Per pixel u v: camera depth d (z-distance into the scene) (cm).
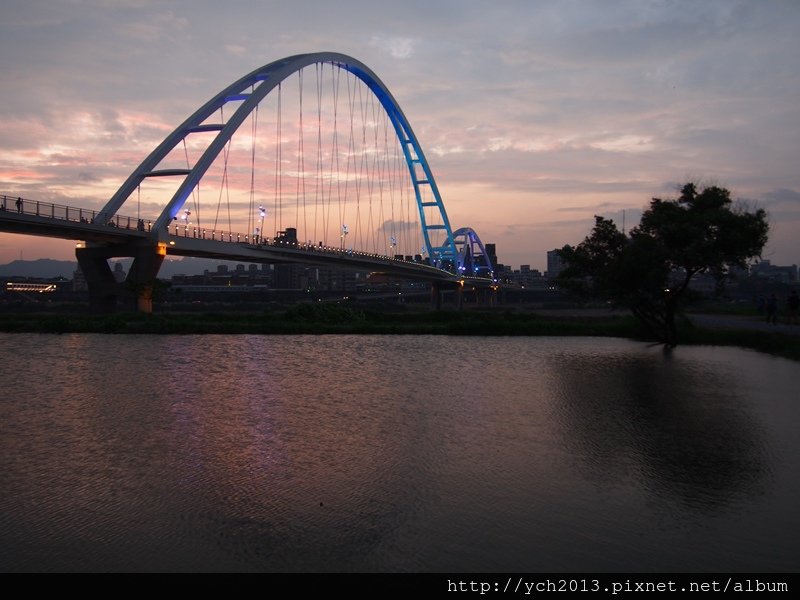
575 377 2255
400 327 4600
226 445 1272
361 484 1035
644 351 3250
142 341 3741
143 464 1139
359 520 884
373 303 18288
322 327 4569
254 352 3123
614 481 1058
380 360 2803
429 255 16325
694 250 3219
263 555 775
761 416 1573
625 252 3562
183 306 12531
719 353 3130
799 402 1766
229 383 2092
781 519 898
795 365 2606
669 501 966
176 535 830
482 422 1498
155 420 1504
